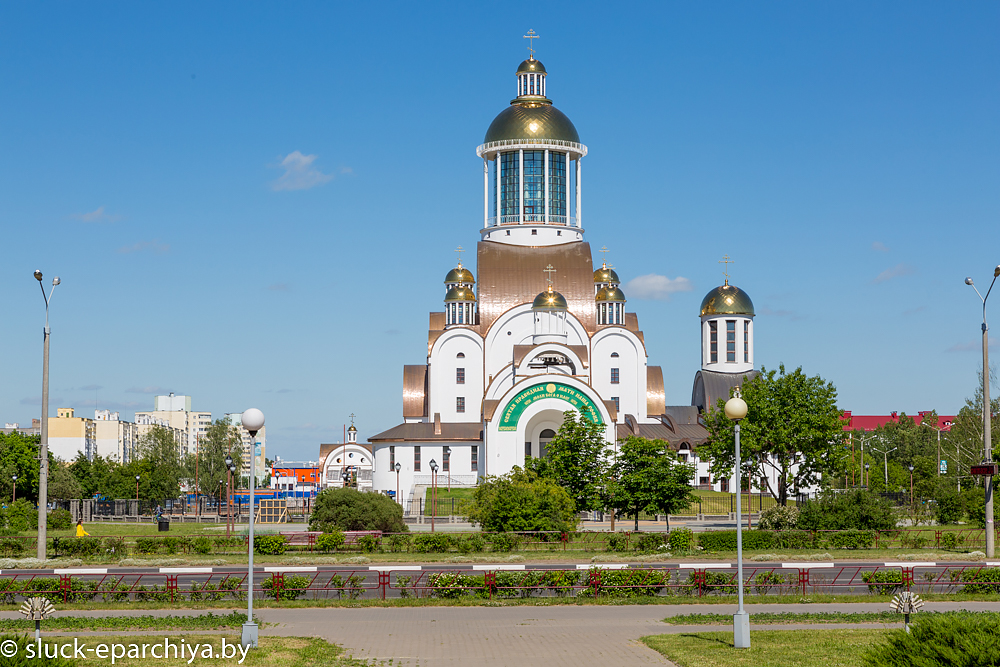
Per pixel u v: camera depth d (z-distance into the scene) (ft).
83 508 276.41
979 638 58.85
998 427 335.26
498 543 172.96
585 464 222.28
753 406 224.33
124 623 96.84
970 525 225.56
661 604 113.29
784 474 229.45
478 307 338.75
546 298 321.52
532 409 290.76
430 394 333.62
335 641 88.89
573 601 114.42
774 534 174.40
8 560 148.87
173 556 164.35
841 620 99.09
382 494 200.75
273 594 116.88
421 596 118.62
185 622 98.12
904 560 151.64
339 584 119.65
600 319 344.49
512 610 109.29
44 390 153.58
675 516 267.59
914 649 60.39
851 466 342.03
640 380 335.26
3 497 274.36
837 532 176.14
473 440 318.04
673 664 78.28
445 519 256.11
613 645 86.69
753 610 107.76
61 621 97.25
